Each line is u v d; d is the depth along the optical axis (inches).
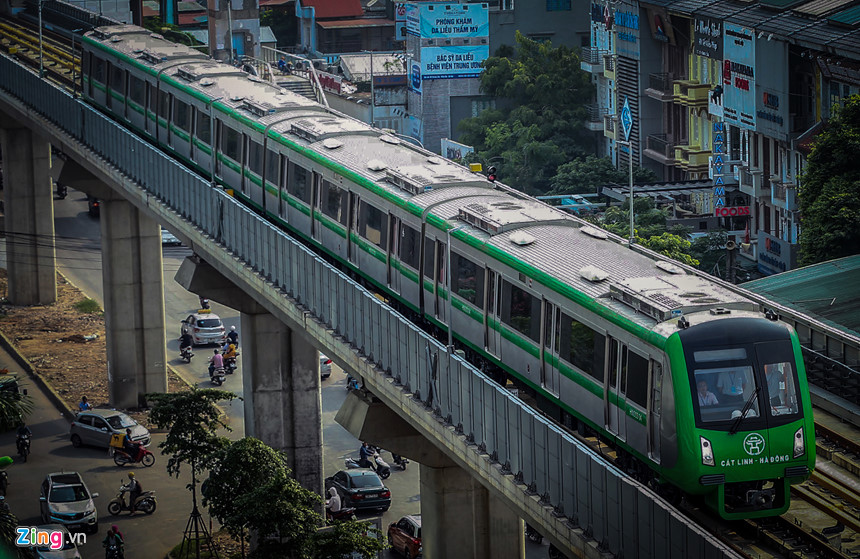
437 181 2571.4
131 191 3597.4
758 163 4500.5
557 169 5413.4
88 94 4414.4
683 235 4468.5
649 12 5290.4
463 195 2480.3
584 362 1936.5
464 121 6107.3
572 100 5969.5
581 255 2089.1
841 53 3897.6
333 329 2461.9
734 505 1754.4
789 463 1716.3
